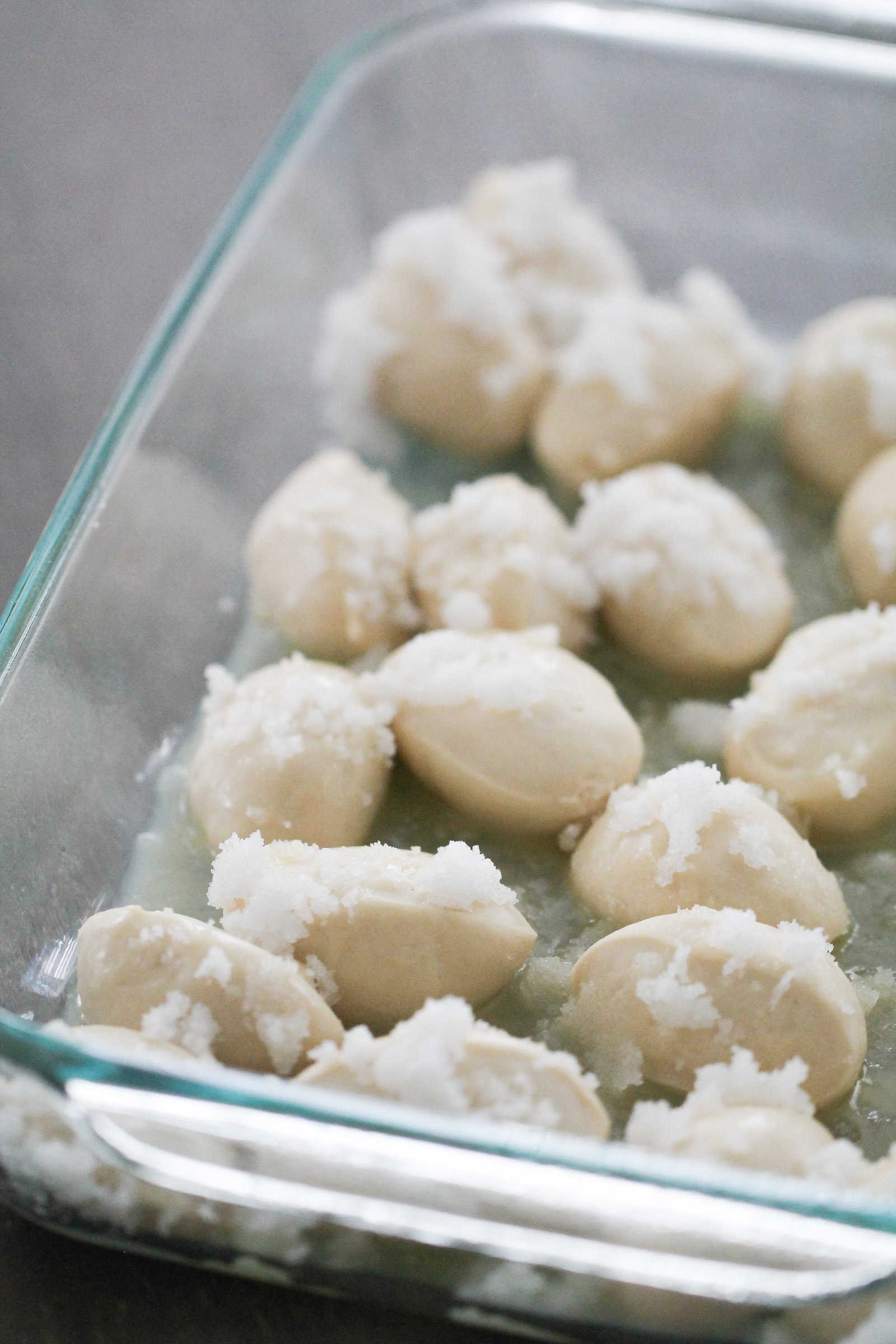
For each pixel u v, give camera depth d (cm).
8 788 43
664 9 55
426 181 57
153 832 45
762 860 42
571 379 51
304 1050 40
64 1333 41
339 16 64
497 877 42
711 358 52
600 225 57
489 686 44
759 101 57
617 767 44
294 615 47
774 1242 38
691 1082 41
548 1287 40
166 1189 40
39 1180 41
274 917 41
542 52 56
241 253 51
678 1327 40
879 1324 39
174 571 49
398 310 52
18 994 43
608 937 41
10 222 59
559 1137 38
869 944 44
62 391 56
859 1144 41
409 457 53
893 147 57
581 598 48
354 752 44
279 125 54
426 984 41
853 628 46
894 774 44
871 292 56
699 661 47
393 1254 40
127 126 61
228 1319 41
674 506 48
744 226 57
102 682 46
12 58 62
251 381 52
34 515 53
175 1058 39
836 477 51
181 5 64
